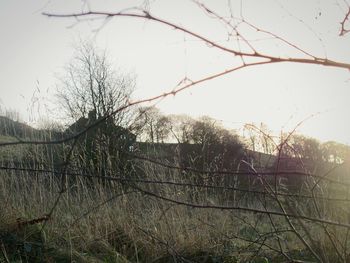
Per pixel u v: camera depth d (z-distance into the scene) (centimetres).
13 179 513
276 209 282
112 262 454
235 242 447
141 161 430
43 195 516
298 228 377
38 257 418
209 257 446
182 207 502
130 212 515
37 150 528
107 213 509
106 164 422
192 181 484
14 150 532
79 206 507
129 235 494
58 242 455
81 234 474
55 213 489
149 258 464
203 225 481
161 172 482
